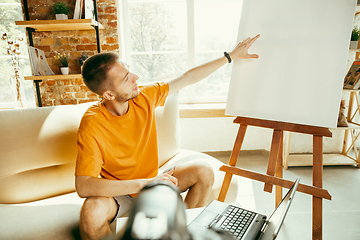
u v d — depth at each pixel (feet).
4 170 4.05
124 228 0.92
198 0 8.77
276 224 2.42
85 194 3.07
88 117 3.36
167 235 0.85
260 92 3.94
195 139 9.26
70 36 8.07
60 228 3.32
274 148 3.82
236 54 4.10
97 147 3.28
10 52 7.28
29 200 4.26
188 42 9.04
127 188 3.09
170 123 5.77
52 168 4.49
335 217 5.24
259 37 3.94
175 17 8.91
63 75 7.54
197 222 2.70
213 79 9.50
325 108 3.38
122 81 3.28
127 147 3.60
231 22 9.03
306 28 3.50
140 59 9.20
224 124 9.15
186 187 3.87
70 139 4.59
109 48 8.23
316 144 3.49
